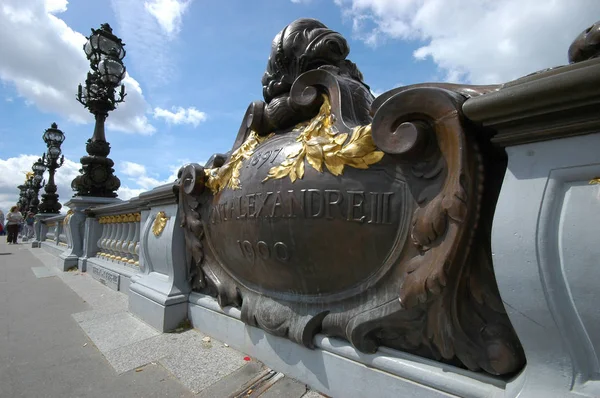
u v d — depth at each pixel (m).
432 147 1.86
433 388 1.83
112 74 9.17
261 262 2.69
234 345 3.15
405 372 1.93
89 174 9.02
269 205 2.50
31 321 4.14
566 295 1.38
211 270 3.48
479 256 1.78
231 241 2.99
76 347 3.30
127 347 3.26
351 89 2.55
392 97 1.90
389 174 2.04
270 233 2.51
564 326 1.40
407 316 1.96
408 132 1.83
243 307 2.94
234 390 2.46
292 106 2.79
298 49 3.05
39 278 7.29
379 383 2.05
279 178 2.46
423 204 1.89
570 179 1.40
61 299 5.30
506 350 1.66
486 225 1.77
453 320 1.78
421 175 1.90
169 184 3.97
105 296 5.48
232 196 2.94
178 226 3.86
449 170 1.76
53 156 17.28
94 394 2.45
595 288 1.31
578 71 1.26
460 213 1.68
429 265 1.80
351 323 2.17
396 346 2.09
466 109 1.60
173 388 2.51
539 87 1.35
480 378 1.73
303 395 2.34
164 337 3.47
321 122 2.47
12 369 2.85
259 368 2.75
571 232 1.37
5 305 4.94
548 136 1.44
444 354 1.83
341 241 2.18
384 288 2.08
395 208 2.00
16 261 10.53
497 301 1.74
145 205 4.66
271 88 3.20
